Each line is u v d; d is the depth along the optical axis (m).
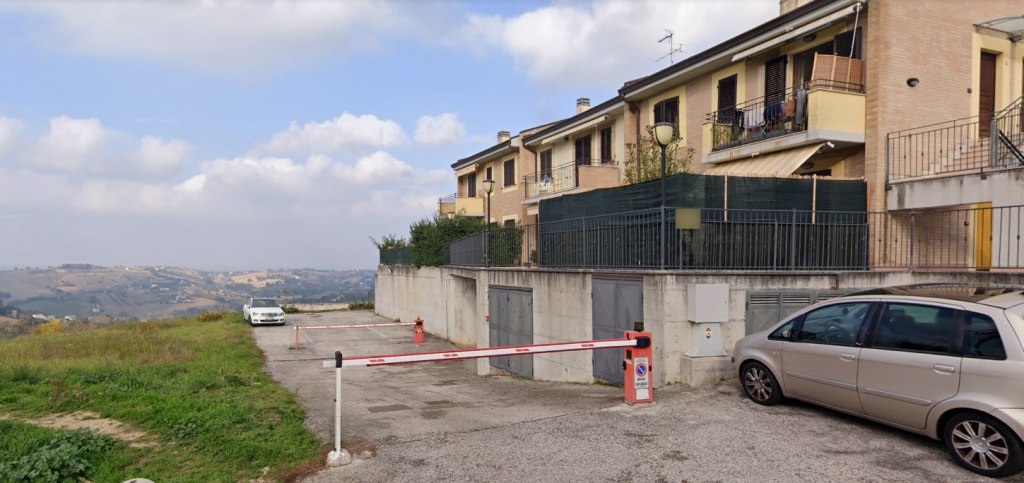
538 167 27.66
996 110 13.25
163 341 18.77
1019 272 9.05
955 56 12.71
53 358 14.97
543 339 12.85
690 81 17.56
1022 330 4.96
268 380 12.42
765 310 9.23
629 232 10.55
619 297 10.00
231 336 22.19
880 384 5.90
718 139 15.52
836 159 13.21
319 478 5.47
